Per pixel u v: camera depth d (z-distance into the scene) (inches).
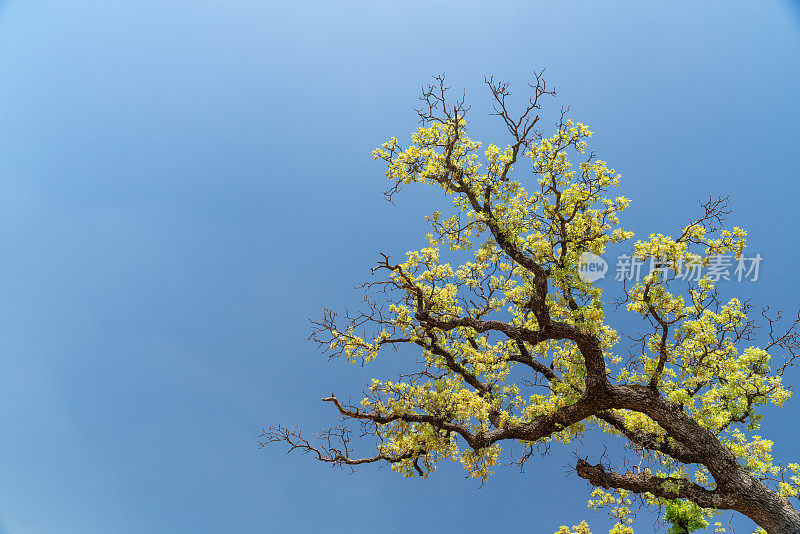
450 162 495.2
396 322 523.2
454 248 500.1
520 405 559.8
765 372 486.6
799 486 451.8
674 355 495.5
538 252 469.1
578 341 452.4
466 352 553.6
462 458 539.2
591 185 459.5
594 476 470.9
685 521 474.9
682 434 438.0
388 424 518.6
